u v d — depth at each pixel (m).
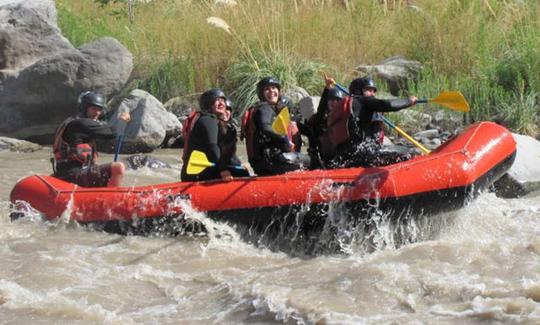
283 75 13.40
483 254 6.62
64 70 13.04
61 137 8.27
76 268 6.62
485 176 7.29
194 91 14.02
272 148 7.53
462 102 7.49
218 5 14.73
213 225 7.17
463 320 5.44
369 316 5.57
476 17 14.03
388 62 14.14
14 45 13.50
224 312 5.80
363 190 6.88
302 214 6.98
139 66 14.65
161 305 5.99
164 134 12.20
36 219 7.62
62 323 5.66
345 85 13.48
